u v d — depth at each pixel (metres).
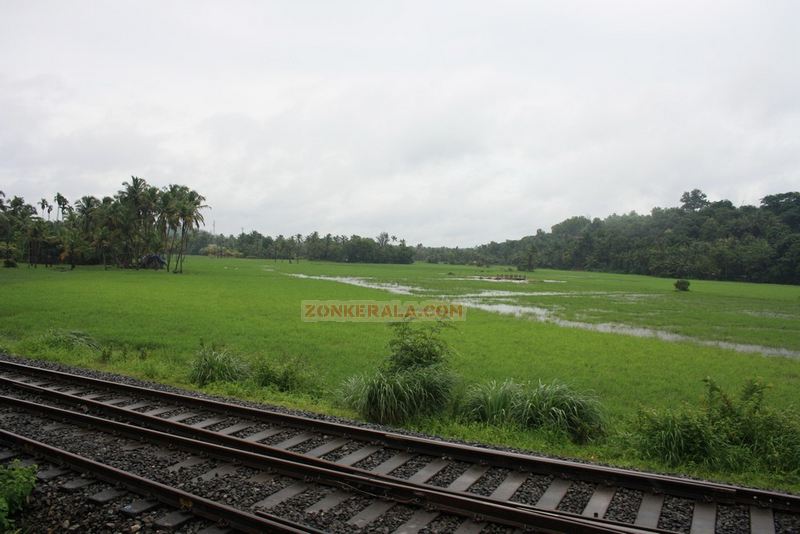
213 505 5.68
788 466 7.93
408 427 9.66
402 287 62.25
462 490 6.53
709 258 116.56
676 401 13.40
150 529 5.55
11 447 7.77
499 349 20.62
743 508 6.12
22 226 97.81
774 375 17.62
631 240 152.88
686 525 5.76
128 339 19.91
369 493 6.26
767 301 54.88
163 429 8.78
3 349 16.64
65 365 14.27
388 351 18.72
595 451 8.59
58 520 5.77
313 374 13.76
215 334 21.89
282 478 6.76
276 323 26.08
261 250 184.62
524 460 7.07
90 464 6.80
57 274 66.56
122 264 94.00
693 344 25.08
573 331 27.23
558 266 172.25
